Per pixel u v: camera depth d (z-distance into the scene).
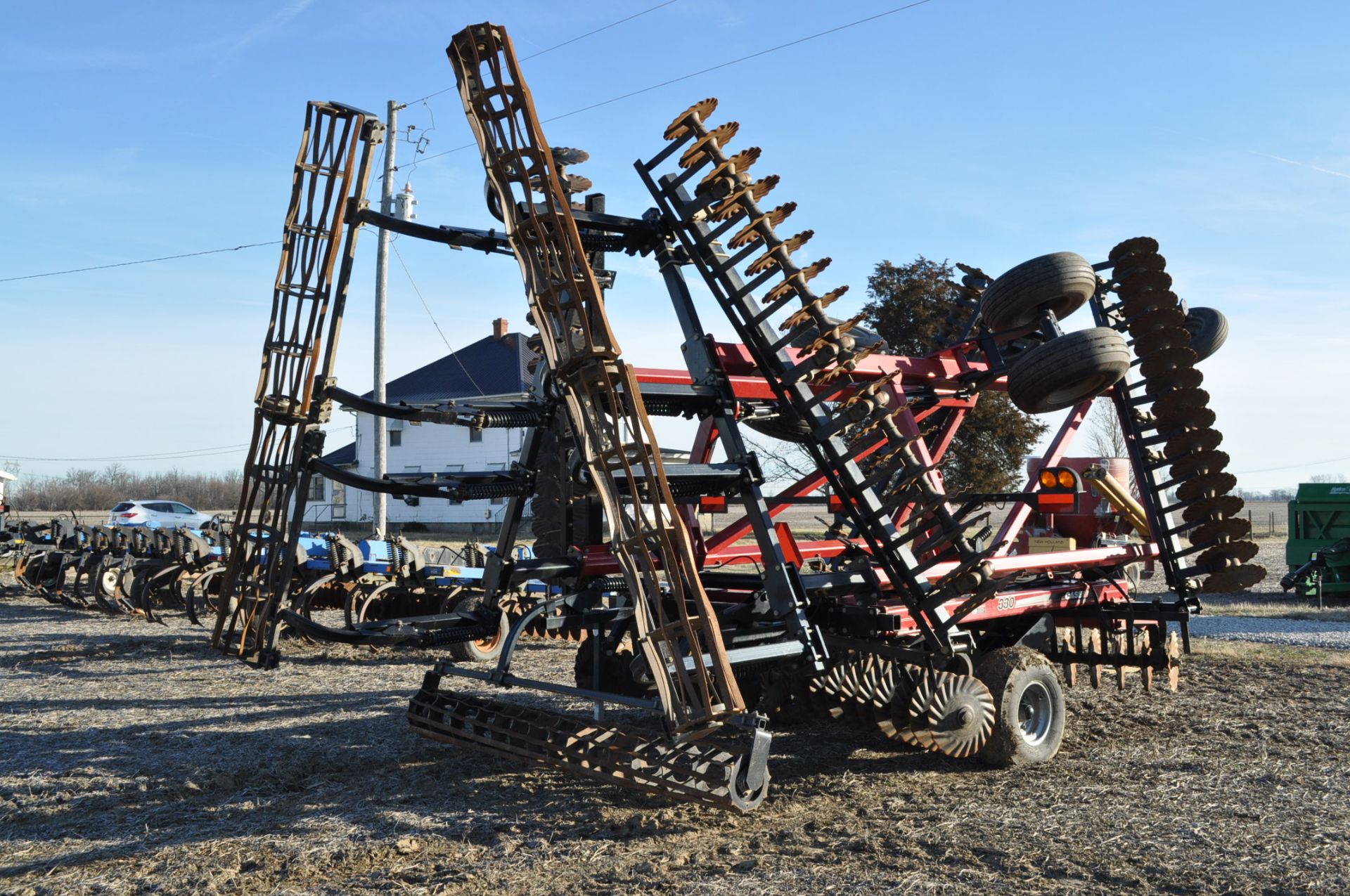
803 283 5.71
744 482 5.73
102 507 86.69
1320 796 5.58
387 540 12.56
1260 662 10.40
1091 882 4.29
